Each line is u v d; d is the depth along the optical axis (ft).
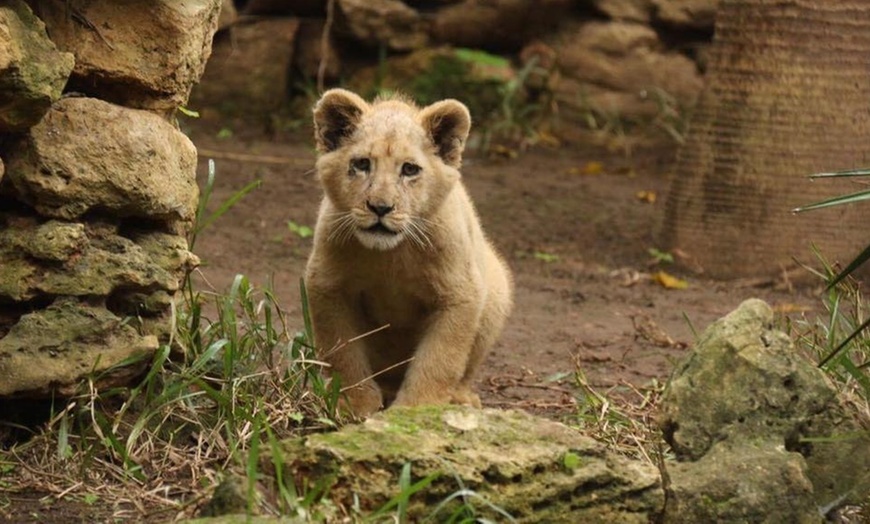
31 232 31.81
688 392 30.68
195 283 53.21
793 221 61.05
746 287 60.70
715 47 62.95
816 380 30.86
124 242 33.09
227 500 26.61
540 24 87.30
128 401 32.04
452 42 86.58
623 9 86.58
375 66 86.33
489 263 41.11
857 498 30.58
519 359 47.09
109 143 32.55
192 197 34.50
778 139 61.05
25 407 32.78
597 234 68.39
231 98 86.17
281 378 35.32
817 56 60.18
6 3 30.60
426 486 26.89
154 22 33.63
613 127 86.69
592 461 28.40
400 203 36.32
